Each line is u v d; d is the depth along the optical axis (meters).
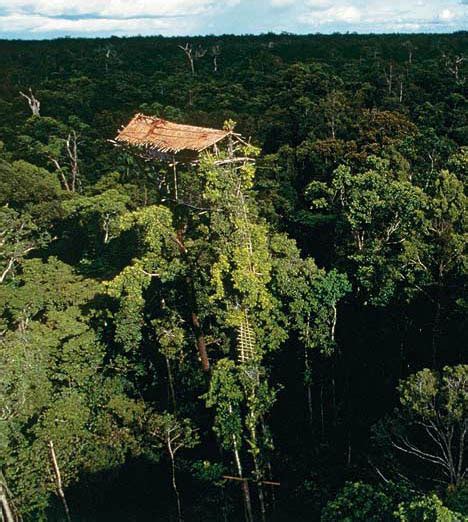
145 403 30.69
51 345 27.02
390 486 21.06
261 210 40.28
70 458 26.56
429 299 29.86
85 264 37.31
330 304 28.19
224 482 26.89
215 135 26.66
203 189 26.19
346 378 31.95
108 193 40.47
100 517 27.72
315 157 48.16
